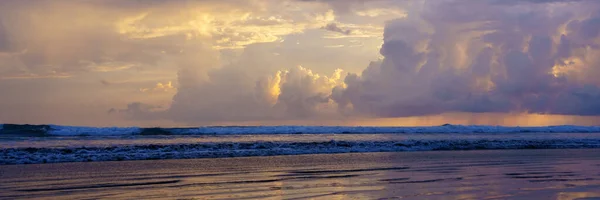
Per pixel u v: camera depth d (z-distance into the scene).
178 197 11.18
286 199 10.95
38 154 19.45
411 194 11.57
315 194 11.59
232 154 21.84
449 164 18.39
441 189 12.32
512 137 39.59
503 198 11.09
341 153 23.44
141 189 12.29
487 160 20.08
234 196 11.31
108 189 12.27
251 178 14.33
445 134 46.72
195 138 33.78
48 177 14.33
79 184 13.05
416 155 22.36
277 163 18.59
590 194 11.73
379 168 16.95
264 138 35.00
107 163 18.34
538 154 23.31
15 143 25.61
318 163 18.59
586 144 29.94
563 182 13.67
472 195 11.47
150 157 20.34
